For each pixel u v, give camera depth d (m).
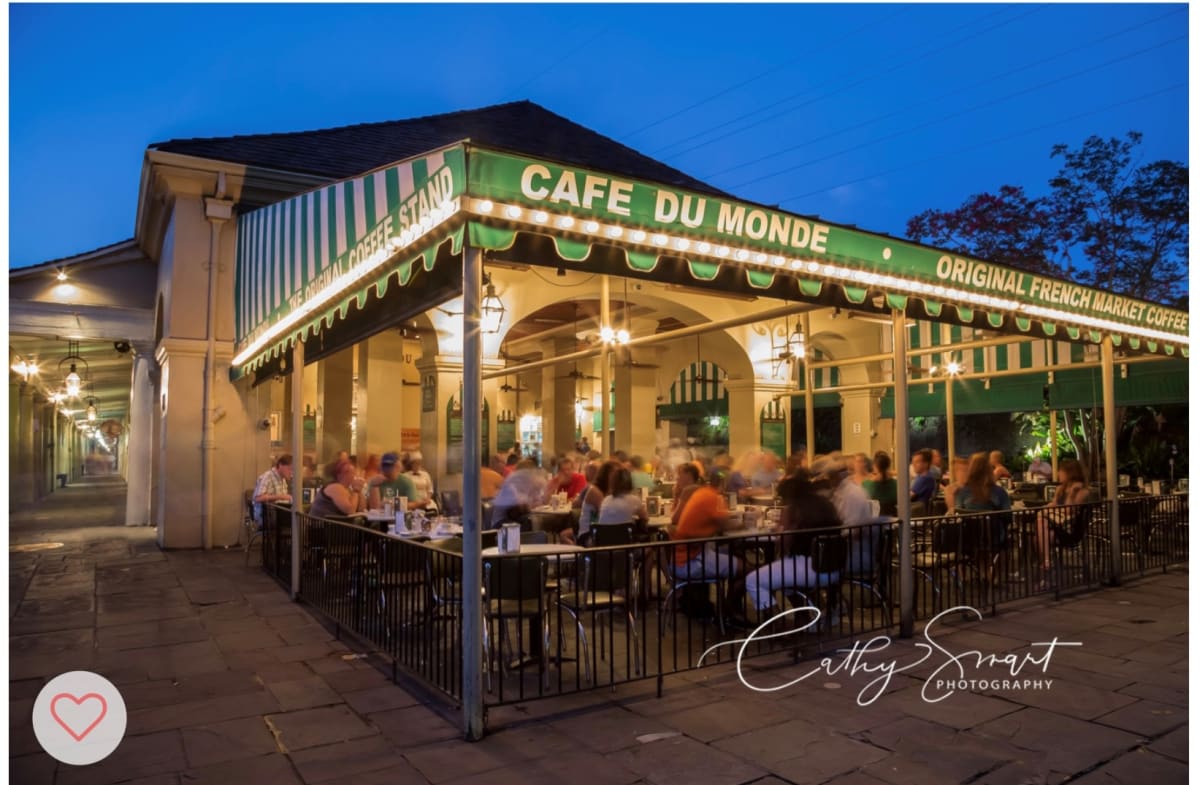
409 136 14.91
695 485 7.23
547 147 15.69
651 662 5.65
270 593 8.30
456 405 12.83
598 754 4.00
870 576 6.48
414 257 4.62
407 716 4.58
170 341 11.61
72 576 9.37
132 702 4.83
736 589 6.63
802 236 5.65
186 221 11.78
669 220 4.85
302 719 4.53
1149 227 17.06
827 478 7.23
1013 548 7.71
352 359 16.48
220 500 11.85
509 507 8.10
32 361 17.53
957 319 7.41
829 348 18.14
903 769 3.81
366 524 8.16
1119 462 16.97
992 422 21.27
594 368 21.70
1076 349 14.53
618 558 5.29
